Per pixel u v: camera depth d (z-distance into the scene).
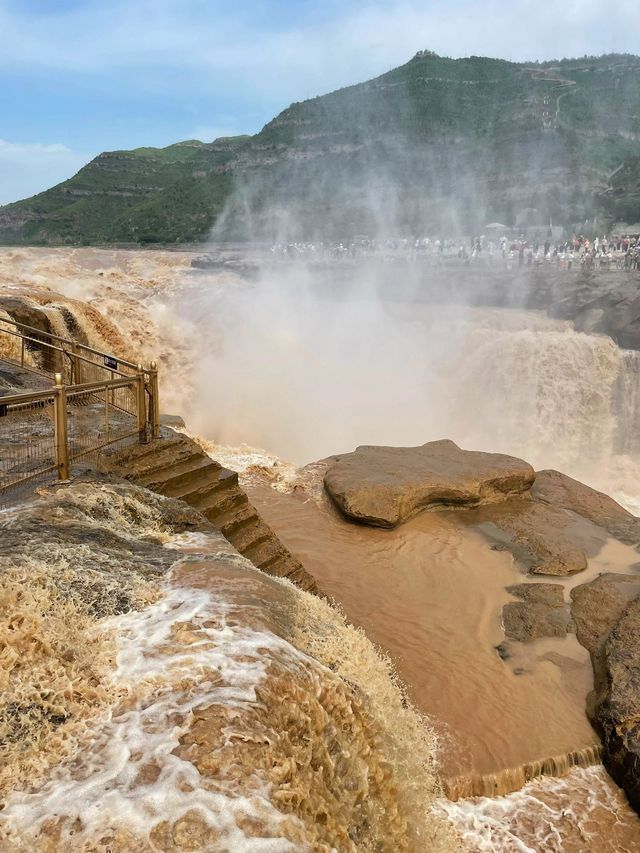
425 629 7.88
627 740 5.98
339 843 3.27
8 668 3.56
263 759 3.11
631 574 9.13
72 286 23.88
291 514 10.80
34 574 4.35
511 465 11.96
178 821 2.73
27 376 10.85
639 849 5.34
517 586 8.92
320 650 4.61
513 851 5.19
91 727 3.27
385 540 10.07
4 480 6.15
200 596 4.55
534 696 6.84
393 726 4.90
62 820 2.73
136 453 7.77
